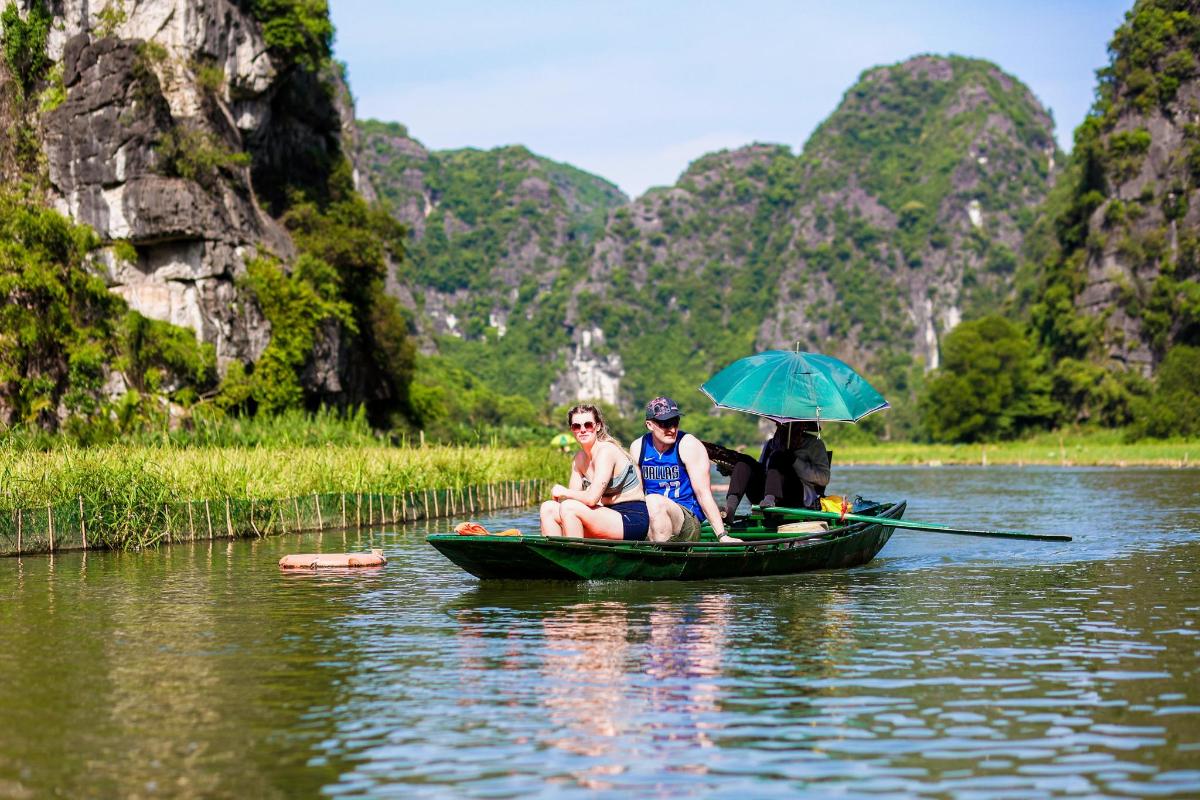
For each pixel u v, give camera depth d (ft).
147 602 38.55
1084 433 406.41
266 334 165.27
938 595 39.83
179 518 61.36
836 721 22.67
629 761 20.13
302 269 170.30
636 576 41.68
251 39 172.65
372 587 41.96
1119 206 426.51
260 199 184.75
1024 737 21.54
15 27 158.10
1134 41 440.45
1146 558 52.26
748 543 43.29
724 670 27.25
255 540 62.59
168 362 150.71
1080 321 426.92
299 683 26.00
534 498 104.06
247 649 29.96
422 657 28.86
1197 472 191.31
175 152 158.40
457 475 87.45
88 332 142.82
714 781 19.10
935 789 18.70
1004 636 31.68
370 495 73.46
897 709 23.58
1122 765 19.85
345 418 163.73
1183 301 404.77
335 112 209.77
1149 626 33.35
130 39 159.02
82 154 156.35
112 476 59.47
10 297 137.39
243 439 109.50
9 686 25.80
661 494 43.29
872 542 51.08
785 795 18.43
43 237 141.49
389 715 23.18
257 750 20.80
